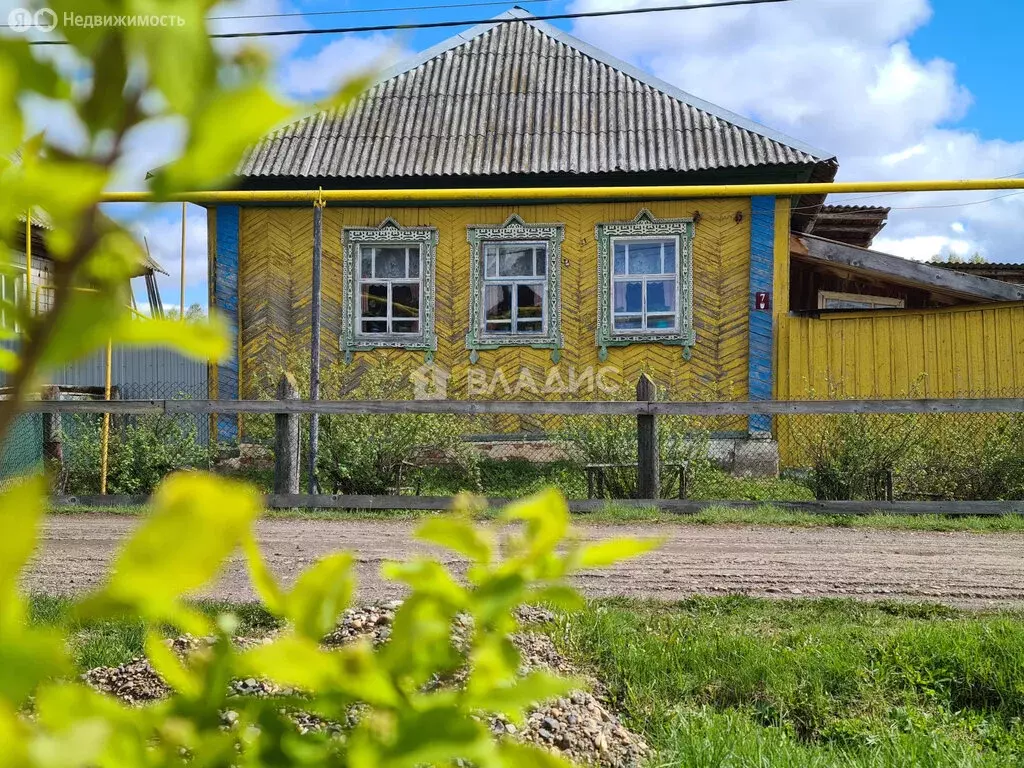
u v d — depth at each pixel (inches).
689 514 299.1
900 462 333.7
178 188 10.3
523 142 458.3
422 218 455.8
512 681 18.5
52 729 12.8
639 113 472.1
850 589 205.8
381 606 152.7
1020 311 406.9
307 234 454.9
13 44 9.8
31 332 10.4
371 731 16.2
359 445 339.3
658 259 448.1
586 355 449.4
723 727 122.8
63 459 333.7
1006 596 199.9
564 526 18.6
